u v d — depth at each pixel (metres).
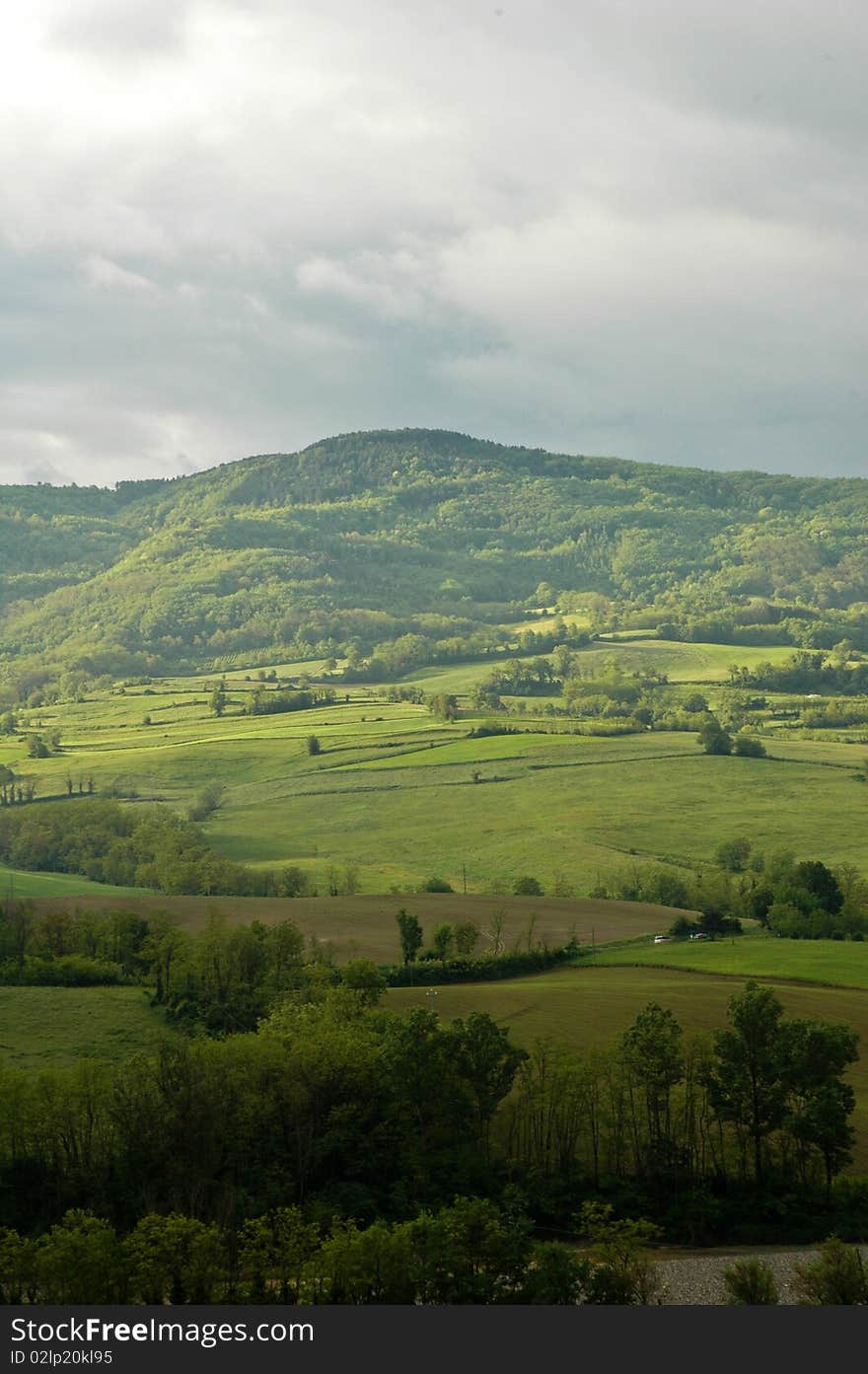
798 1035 86.88
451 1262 62.19
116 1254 61.66
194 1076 82.00
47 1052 100.56
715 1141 86.25
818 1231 77.06
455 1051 87.25
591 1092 86.50
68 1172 78.50
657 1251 74.38
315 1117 84.44
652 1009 91.44
